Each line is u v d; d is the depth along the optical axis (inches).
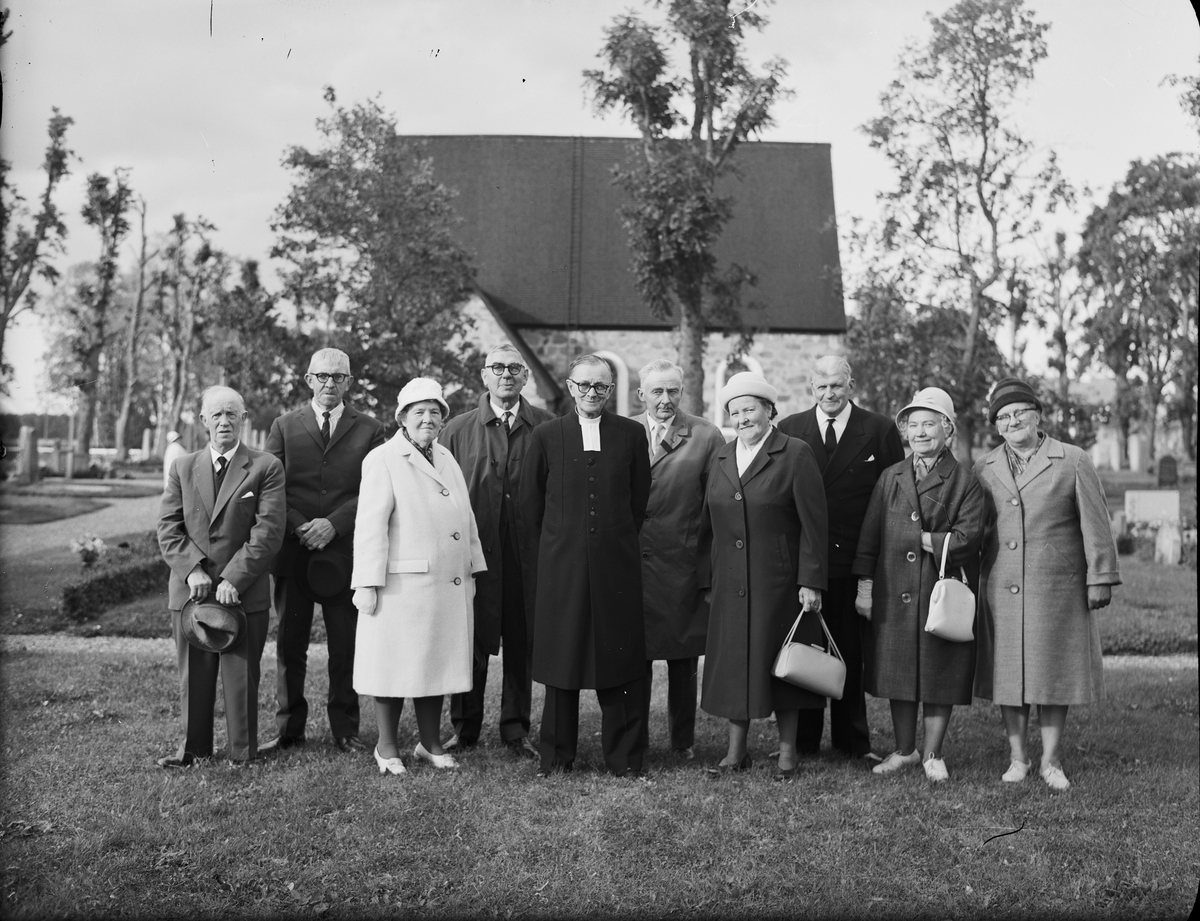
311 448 251.8
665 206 807.7
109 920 158.7
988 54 750.5
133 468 1547.7
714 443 258.2
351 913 162.6
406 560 231.0
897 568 232.4
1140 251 1120.2
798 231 1196.5
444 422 257.9
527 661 255.1
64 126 745.6
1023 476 231.1
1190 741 270.2
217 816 199.3
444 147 1262.3
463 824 196.9
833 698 231.0
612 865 179.9
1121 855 186.9
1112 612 503.8
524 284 1149.1
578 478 231.8
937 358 772.6
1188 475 1375.5
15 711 279.1
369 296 681.6
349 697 251.6
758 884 173.6
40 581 526.6
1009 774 230.4
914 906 166.7
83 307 1568.7
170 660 358.6
